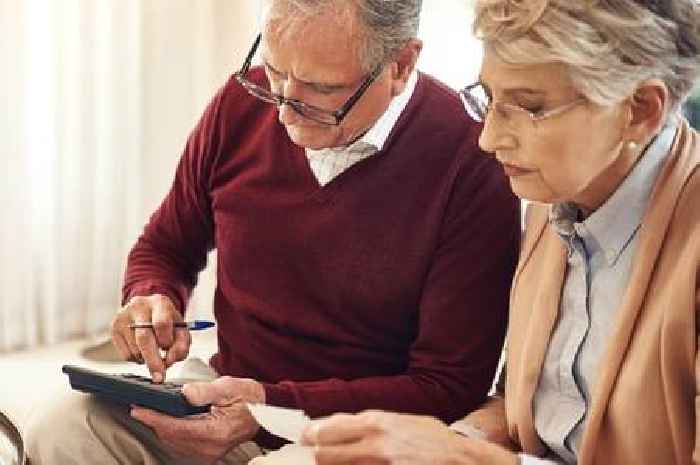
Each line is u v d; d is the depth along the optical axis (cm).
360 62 168
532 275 162
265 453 190
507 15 132
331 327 190
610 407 141
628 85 134
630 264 147
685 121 149
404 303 186
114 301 316
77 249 312
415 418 140
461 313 180
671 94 139
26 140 295
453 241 181
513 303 165
